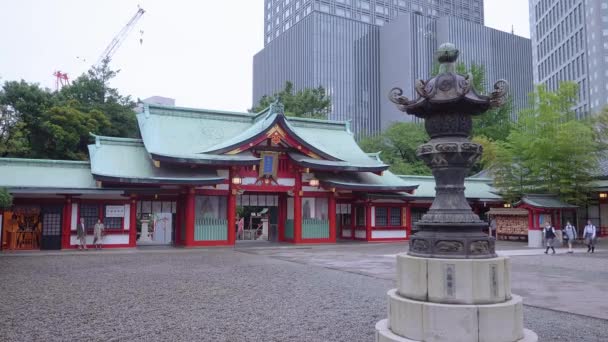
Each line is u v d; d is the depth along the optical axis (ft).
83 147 156.87
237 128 131.54
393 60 403.95
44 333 33.40
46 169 105.50
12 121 136.98
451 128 26.99
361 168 127.65
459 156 26.04
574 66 358.23
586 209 146.72
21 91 139.74
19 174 101.30
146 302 44.93
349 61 406.41
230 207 116.57
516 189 138.21
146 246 115.85
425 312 23.59
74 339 31.96
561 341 31.81
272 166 120.16
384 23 428.97
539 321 37.83
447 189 26.76
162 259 86.28
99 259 85.30
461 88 26.17
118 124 170.40
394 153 225.56
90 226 105.29
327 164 122.42
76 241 103.40
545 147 127.34
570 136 123.13
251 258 89.40
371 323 36.70
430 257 24.93
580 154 126.00
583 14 347.15
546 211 120.78
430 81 27.17
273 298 47.29
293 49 417.69
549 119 130.11
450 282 23.81
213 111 131.34
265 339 32.14
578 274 66.18
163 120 124.16
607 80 326.03
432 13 472.85
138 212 114.62
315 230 126.62
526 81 434.30
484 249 24.86
